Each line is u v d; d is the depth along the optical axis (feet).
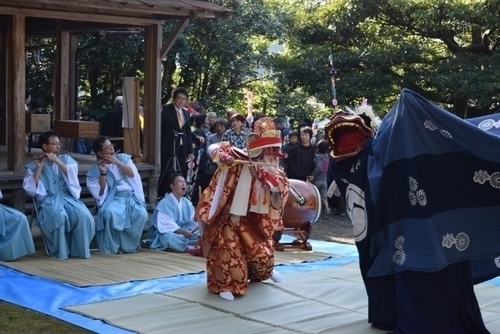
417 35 49.39
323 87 47.52
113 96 57.82
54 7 26.91
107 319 16.61
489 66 44.55
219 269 18.98
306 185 25.94
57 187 23.86
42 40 52.75
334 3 49.57
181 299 18.63
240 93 61.21
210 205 18.89
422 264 14.65
